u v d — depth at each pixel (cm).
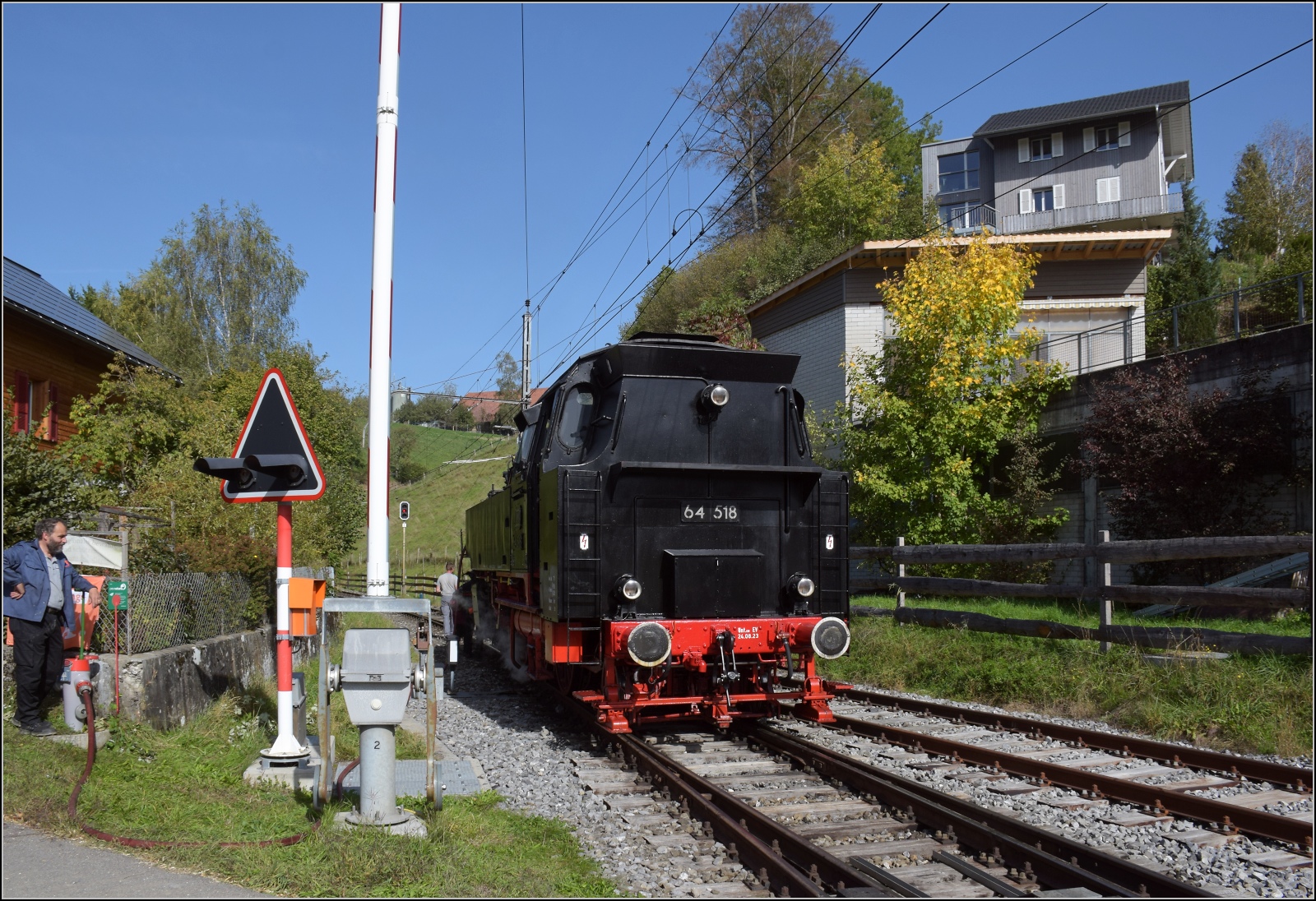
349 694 520
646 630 732
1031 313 2323
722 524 823
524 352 2686
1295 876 472
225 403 2675
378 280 542
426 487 5953
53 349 2084
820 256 3494
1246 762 661
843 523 861
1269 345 1402
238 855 457
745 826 552
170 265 4241
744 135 4781
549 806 621
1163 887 436
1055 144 4462
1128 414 1502
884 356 1878
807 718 841
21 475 952
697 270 4397
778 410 879
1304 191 5219
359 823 515
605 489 793
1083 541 1753
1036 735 823
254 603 1134
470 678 1325
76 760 606
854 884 448
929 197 4247
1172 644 937
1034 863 477
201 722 817
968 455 1795
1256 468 1392
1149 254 2320
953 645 1170
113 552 899
